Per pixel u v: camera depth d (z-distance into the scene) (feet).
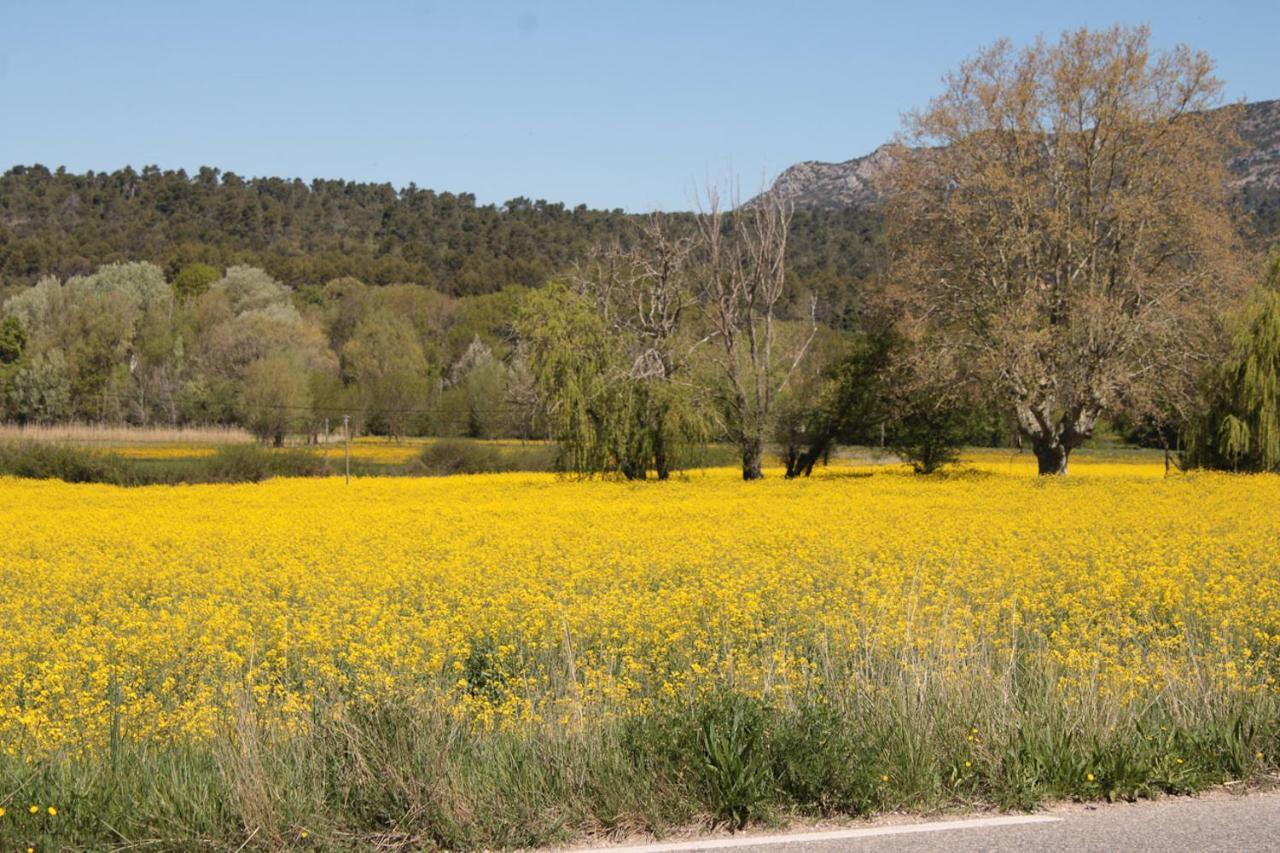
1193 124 118.83
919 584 38.22
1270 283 130.72
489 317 293.84
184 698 26.84
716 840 17.08
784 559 48.67
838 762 18.54
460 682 27.02
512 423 217.56
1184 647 27.04
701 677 25.25
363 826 17.61
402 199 588.50
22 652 30.86
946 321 125.59
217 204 510.17
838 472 146.30
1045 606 36.17
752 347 134.21
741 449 133.28
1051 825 17.54
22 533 65.00
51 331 238.68
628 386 126.52
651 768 18.60
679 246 133.18
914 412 131.85
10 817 16.90
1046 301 122.21
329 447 205.57
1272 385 115.34
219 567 49.29
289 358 227.40
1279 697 23.27
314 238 485.97
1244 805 18.45
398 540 58.70
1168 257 122.62
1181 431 129.70
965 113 125.08
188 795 17.51
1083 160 123.13
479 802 17.66
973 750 19.52
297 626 32.71
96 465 135.23
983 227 123.65
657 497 99.09
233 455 143.43
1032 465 163.53
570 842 17.22
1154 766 19.33
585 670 26.07
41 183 503.20
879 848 16.56
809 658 28.53
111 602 40.75
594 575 44.11
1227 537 55.62
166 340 232.73
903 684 21.74
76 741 22.75
